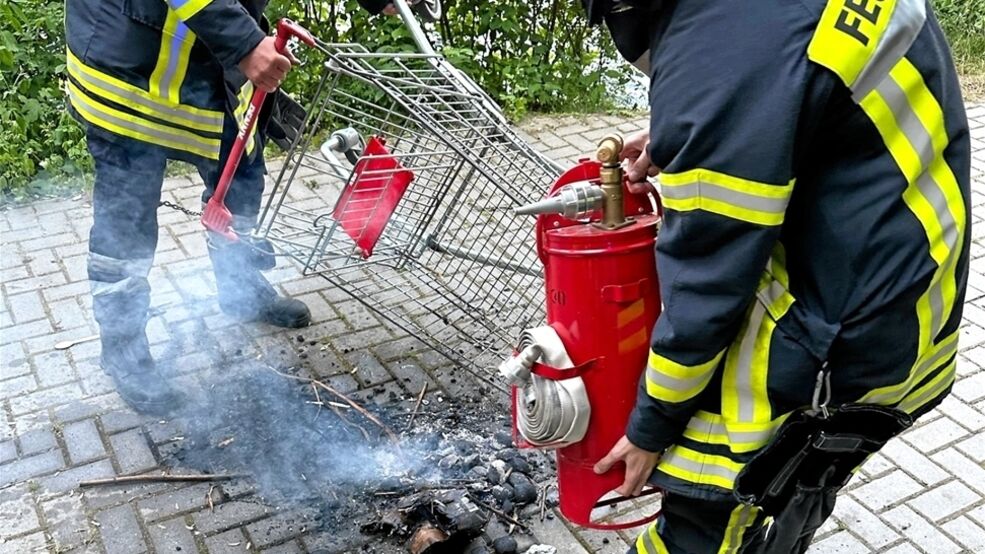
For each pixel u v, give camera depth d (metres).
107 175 3.01
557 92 6.09
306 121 2.84
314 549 2.71
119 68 2.86
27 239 4.49
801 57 1.44
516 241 3.86
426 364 3.52
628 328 1.85
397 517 2.78
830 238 1.58
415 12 3.29
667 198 1.57
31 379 3.46
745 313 1.67
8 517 2.83
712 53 1.47
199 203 4.80
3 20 5.14
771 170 1.46
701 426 1.79
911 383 1.76
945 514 2.84
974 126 5.69
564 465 2.04
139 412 3.26
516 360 1.91
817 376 1.64
